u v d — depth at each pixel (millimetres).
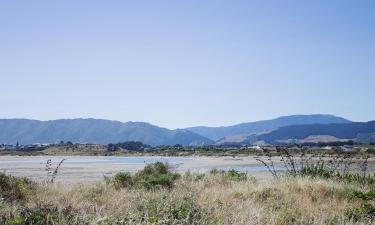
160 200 9562
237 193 12492
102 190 14875
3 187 13148
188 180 18625
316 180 14359
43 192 13953
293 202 11047
